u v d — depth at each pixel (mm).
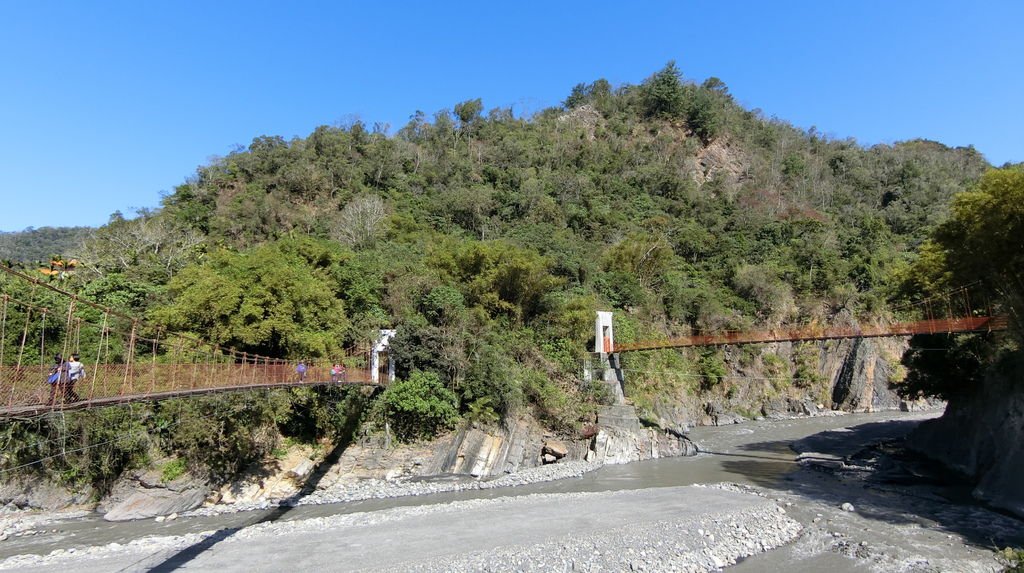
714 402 51250
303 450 27562
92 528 20797
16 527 20844
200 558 16562
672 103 105812
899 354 60688
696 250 66500
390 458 28781
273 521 21469
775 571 16438
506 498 23734
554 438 33094
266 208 60375
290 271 28125
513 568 15703
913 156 111875
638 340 46531
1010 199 24172
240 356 26359
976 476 27375
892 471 29422
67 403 12781
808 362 59375
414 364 31719
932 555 17406
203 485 24016
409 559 16234
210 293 25578
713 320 54500
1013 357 27094
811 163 105000
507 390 31703
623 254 56781
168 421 24344
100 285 30406
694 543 17922
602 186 80062
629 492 24781
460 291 37625
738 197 87625
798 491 25672
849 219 84250
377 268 37688
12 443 22484
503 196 68312
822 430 45344
